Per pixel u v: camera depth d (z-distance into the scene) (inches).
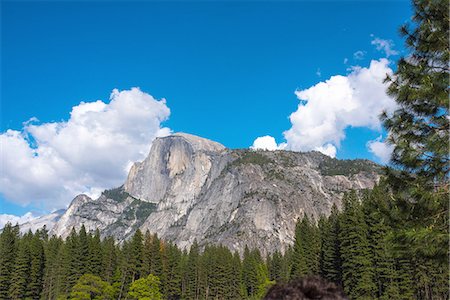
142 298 3607.3
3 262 3575.3
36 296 3816.4
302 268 3695.9
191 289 4990.2
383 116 605.9
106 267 4121.6
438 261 510.0
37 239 4015.8
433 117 578.2
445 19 553.3
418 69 568.1
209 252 5561.0
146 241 4488.2
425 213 554.3
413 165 568.1
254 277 5118.1
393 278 2566.4
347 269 2827.3
